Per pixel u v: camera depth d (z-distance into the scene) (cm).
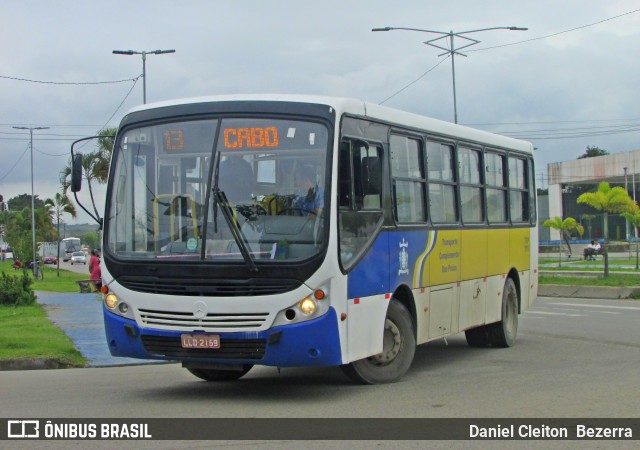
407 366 1071
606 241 3180
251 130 923
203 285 888
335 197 902
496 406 891
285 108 925
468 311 1275
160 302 905
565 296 2784
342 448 704
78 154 996
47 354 1323
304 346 871
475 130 1336
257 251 882
